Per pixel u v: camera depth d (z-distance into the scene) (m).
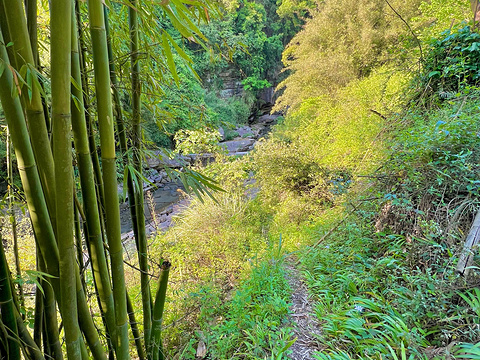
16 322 0.75
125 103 1.33
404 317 1.45
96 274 0.94
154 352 1.32
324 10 6.90
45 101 0.87
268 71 17.42
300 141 5.22
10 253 2.29
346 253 2.21
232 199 4.21
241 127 14.41
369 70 5.55
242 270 2.62
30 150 0.69
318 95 6.62
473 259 1.37
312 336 1.63
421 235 1.76
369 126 3.58
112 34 1.20
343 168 3.80
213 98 14.27
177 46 0.80
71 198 0.69
